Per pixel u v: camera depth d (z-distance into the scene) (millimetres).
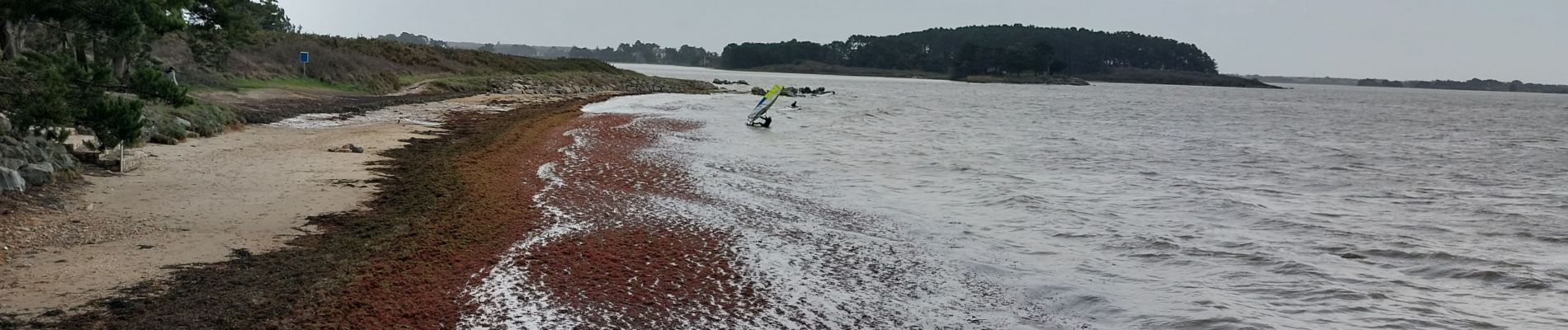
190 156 19734
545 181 18812
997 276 12492
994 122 48781
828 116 49406
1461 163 32094
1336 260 14000
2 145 14648
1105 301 11414
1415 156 35000
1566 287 12508
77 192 14797
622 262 12195
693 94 72500
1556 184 25719
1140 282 12414
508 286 10742
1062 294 11703
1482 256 14406
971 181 22250
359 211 14812
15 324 8742
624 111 45188
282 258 11617
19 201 13422
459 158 21359
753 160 25297
